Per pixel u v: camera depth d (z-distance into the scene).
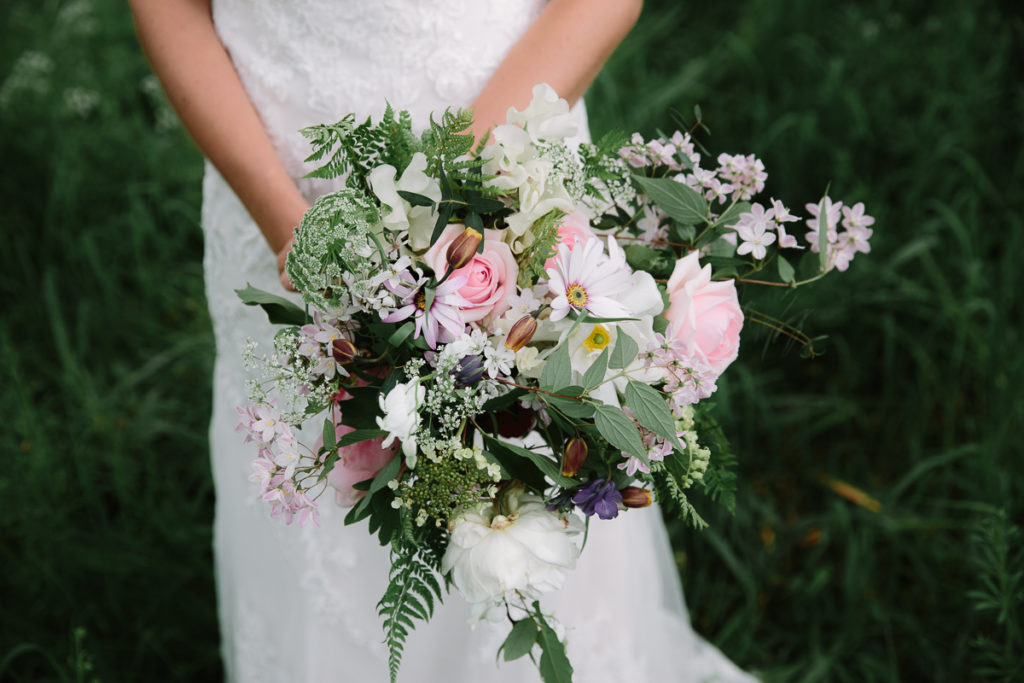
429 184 1.04
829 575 2.31
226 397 1.68
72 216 3.15
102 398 2.76
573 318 1.03
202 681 2.15
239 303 1.59
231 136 1.38
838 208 1.20
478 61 1.39
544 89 1.10
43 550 2.23
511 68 1.34
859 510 2.42
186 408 2.74
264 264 1.53
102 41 3.96
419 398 0.99
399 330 1.01
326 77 1.40
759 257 1.21
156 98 3.48
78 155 3.35
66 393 2.66
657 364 1.06
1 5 4.12
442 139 1.08
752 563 2.31
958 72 3.29
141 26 1.45
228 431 1.69
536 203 1.06
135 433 2.60
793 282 1.24
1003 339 2.48
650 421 1.03
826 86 3.25
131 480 2.46
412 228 1.07
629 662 1.83
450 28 1.38
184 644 2.19
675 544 2.38
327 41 1.39
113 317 2.94
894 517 2.38
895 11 3.72
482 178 1.06
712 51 3.69
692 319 1.08
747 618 2.20
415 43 1.37
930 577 2.19
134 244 3.09
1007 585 1.88
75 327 2.98
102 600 2.24
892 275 2.74
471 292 1.03
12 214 3.23
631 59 3.67
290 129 1.44
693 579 2.34
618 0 1.37
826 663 2.08
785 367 2.81
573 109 1.41
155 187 3.17
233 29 1.45
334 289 1.04
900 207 3.05
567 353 1.01
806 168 3.13
